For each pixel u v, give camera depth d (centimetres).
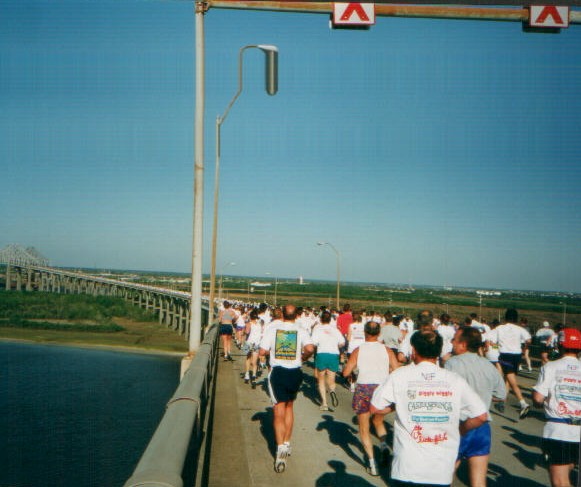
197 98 1055
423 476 402
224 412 1075
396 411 416
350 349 1480
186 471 372
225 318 2056
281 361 743
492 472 721
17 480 3256
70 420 4719
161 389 6341
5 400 5412
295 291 17038
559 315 8256
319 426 979
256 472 707
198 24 1041
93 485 3241
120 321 13125
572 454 550
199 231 1115
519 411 1152
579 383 555
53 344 9662
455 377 420
